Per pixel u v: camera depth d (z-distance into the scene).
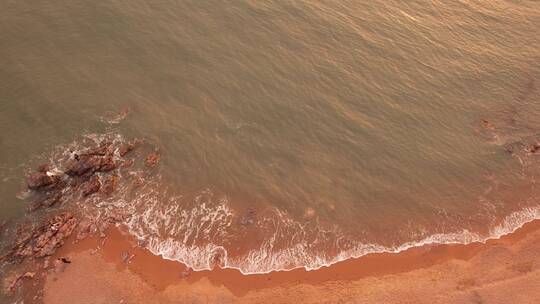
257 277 39.06
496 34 64.12
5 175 42.03
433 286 39.06
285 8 60.69
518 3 70.75
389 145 49.31
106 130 46.06
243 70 52.94
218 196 43.84
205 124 48.12
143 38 53.75
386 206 45.12
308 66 54.66
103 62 50.97
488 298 38.19
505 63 60.06
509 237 43.56
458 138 51.03
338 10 62.25
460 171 48.38
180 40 54.41
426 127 51.44
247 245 41.09
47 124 45.47
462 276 39.94
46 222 40.03
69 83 48.59
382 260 41.22
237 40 55.75
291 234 42.28
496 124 52.78
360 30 60.19
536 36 64.94
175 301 36.78
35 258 38.16
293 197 44.62
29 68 49.03
